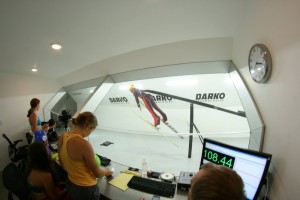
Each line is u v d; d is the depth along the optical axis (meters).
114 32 1.62
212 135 3.61
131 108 4.27
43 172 1.53
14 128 4.10
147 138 4.51
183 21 1.41
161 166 3.04
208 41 1.73
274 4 0.98
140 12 1.28
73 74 3.62
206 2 1.16
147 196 1.34
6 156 4.02
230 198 0.42
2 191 3.03
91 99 2.64
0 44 1.91
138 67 2.44
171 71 2.27
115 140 4.51
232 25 1.48
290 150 0.90
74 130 1.31
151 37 1.72
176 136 4.07
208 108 3.26
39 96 4.40
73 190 1.30
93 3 1.16
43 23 1.44
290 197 0.90
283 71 0.93
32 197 1.65
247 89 1.40
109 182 1.53
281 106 0.97
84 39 1.77
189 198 0.50
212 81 2.82
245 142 3.35
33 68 3.31
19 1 1.12
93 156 1.27
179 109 3.53
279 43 0.95
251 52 1.24
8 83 3.98
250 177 1.12
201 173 0.50
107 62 2.59
